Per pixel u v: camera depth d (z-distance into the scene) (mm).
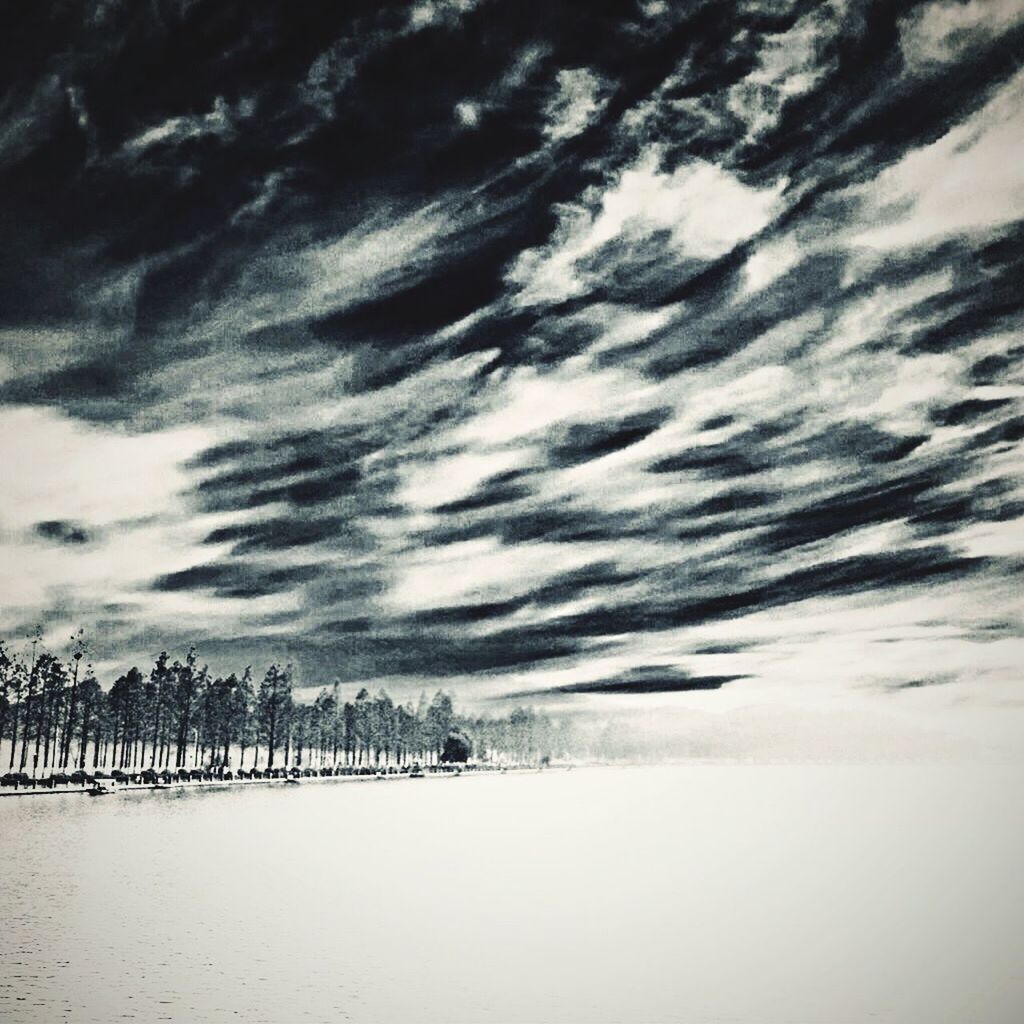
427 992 2988
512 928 3170
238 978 3096
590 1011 2920
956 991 2891
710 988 2949
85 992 3141
